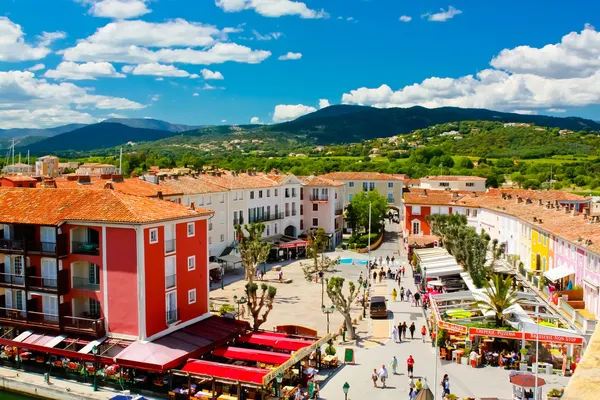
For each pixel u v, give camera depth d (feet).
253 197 337.72
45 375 147.02
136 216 149.59
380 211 409.28
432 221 324.39
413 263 294.46
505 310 156.97
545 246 215.31
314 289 258.16
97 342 148.15
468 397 129.49
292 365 144.56
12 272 165.58
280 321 201.98
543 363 146.51
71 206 160.45
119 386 143.02
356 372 150.61
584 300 170.91
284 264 323.78
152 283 151.94
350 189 489.26
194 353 145.18
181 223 163.63
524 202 290.56
